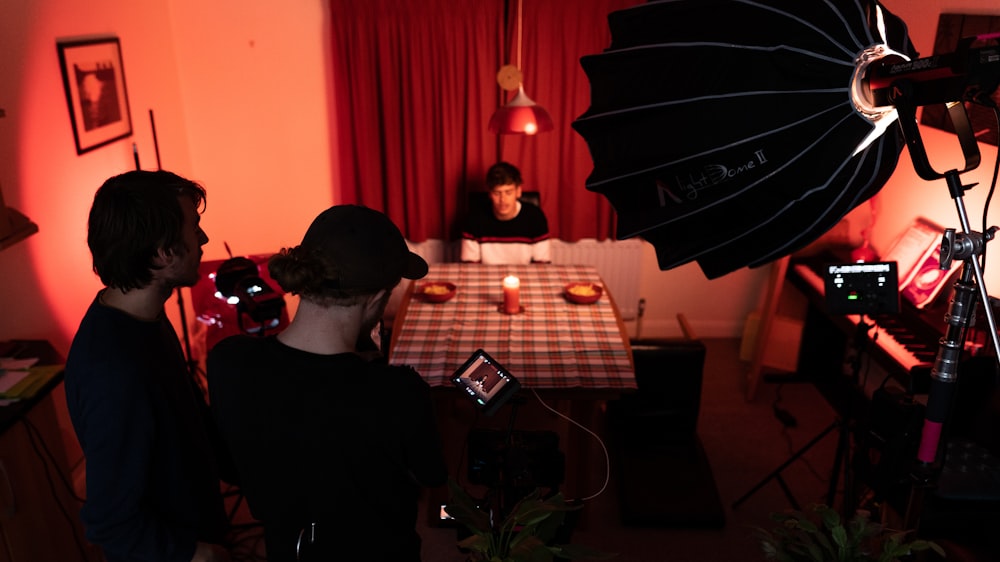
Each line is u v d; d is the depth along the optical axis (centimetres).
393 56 371
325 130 402
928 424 154
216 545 152
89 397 132
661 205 129
